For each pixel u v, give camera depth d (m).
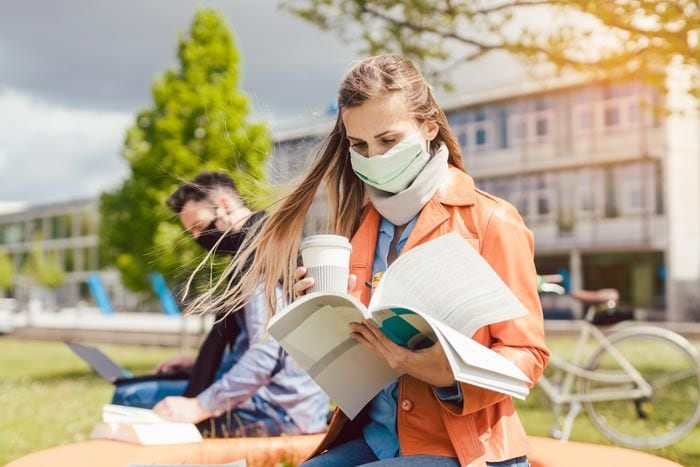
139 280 15.70
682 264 27.55
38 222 51.03
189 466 2.30
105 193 16.27
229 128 15.28
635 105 27.48
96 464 2.48
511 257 1.81
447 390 1.75
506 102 30.38
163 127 15.53
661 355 5.77
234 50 16.28
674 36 5.12
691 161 27.97
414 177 1.89
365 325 1.71
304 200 2.13
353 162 1.91
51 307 48.84
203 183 3.31
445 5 6.52
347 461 1.99
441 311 1.66
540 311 1.79
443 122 1.97
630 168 28.09
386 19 6.93
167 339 19.16
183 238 3.15
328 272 1.79
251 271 2.19
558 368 6.02
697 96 5.63
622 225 28.30
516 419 1.85
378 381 1.88
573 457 2.50
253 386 3.06
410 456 1.79
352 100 1.84
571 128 28.94
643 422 5.82
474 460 1.74
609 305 5.95
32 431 6.57
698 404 5.56
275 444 2.86
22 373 12.50
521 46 6.21
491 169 30.80
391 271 1.70
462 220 1.88
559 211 29.64
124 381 3.67
